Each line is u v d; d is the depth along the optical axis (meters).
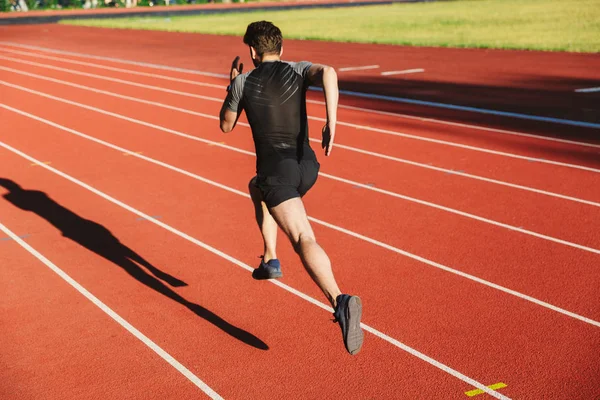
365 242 7.39
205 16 47.53
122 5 67.56
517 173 9.89
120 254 7.24
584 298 5.96
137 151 11.75
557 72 19.19
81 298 6.20
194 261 7.00
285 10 50.59
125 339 5.43
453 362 4.97
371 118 14.07
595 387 4.62
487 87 17.34
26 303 6.11
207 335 5.46
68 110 15.77
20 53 28.30
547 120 13.45
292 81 4.59
